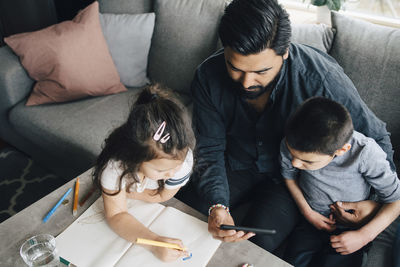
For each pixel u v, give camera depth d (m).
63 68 1.42
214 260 0.68
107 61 1.55
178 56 1.54
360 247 0.85
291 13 1.63
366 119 0.90
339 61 1.18
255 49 0.73
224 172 1.07
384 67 1.10
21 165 1.73
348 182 0.87
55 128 1.38
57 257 0.66
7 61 1.48
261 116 1.01
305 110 0.76
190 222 0.76
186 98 1.60
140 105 0.68
